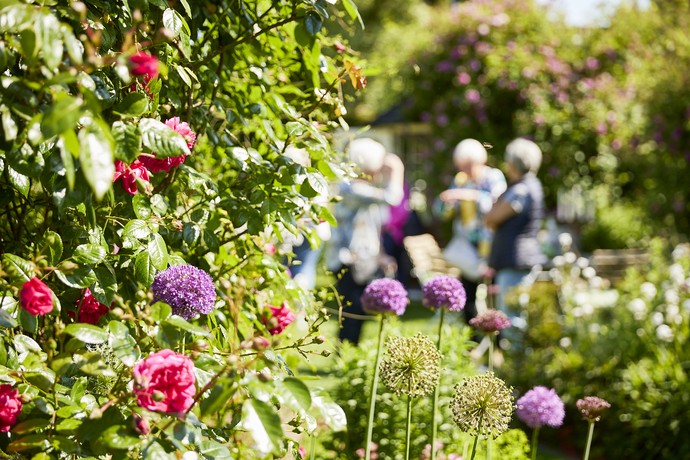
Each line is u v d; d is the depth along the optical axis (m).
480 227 6.62
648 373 4.72
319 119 2.43
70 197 1.57
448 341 3.28
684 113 9.19
